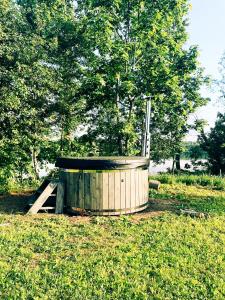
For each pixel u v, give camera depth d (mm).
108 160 8727
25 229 7586
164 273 5527
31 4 19266
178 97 17969
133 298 4789
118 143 18625
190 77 19984
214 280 5363
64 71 17938
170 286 5145
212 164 26844
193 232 7516
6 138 15492
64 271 5500
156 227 7828
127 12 18344
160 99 16891
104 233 7402
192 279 5363
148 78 17453
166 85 17141
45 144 16844
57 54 18172
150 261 5957
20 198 10984
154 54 17750
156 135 22969
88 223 8133
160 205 10211
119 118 17953
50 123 17938
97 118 18859
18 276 5301
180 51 18281
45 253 6270
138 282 5230
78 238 7066
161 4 18391
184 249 6496
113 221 8305
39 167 18422
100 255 6168
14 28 16047
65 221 8242
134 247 6555
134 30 17641
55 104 17469
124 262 5887
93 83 16828
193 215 8891
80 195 8875
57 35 18156
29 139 16016
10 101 14547
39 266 5707
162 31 17625
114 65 16609
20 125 16000
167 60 17953
